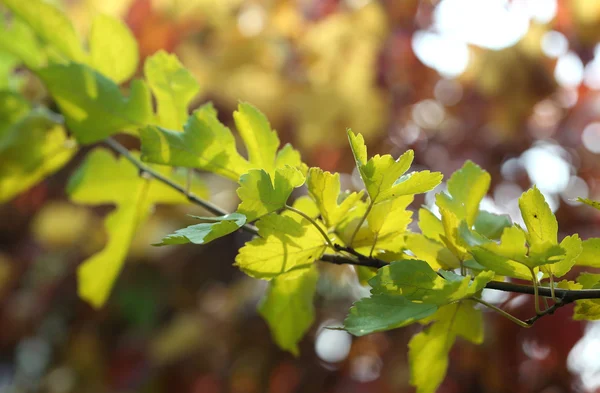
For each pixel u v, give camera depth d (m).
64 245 1.17
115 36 0.56
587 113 0.97
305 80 0.99
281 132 0.99
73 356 1.18
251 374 1.02
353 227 0.43
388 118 0.98
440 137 1.01
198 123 0.46
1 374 1.54
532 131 1.00
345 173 1.01
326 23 1.00
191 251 1.14
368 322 0.38
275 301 0.49
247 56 0.98
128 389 1.07
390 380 0.90
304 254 0.42
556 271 0.39
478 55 0.96
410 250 0.43
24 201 1.19
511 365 0.79
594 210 0.90
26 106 0.61
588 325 0.81
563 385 0.79
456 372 0.82
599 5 0.88
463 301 0.43
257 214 0.40
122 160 0.57
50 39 0.56
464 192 0.44
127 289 1.13
